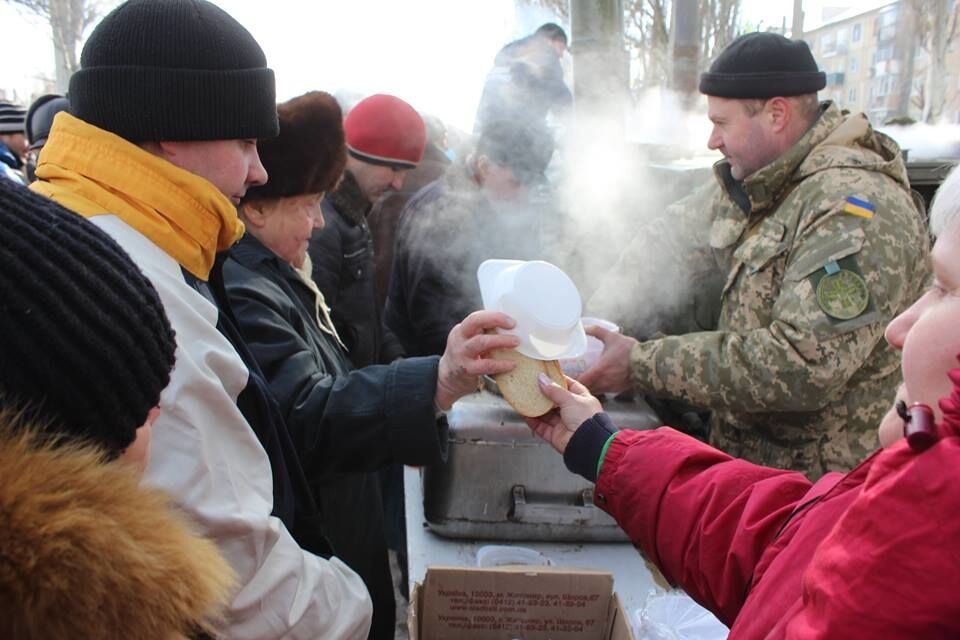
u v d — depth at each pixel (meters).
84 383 0.55
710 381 1.50
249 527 0.89
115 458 0.59
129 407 0.58
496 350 1.25
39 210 0.57
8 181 0.57
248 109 1.03
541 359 1.25
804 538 0.78
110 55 0.95
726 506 1.03
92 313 0.55
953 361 0.66
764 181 1.59
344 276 2.04
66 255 0.55
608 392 1.61
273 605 0.93
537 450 1.51
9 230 0.54
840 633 0.58
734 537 0.98
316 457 1.30
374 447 1.29
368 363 2.12
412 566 1.50
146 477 0.82
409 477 1.89
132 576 0.52
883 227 1.44
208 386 0.88
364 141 2.08
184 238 0.99
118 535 0.52
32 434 0.52
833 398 1.52
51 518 0.49
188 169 1.01
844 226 1.45
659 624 1.24
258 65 1.04
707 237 1.86
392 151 2.08
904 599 0.55
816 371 1.42
